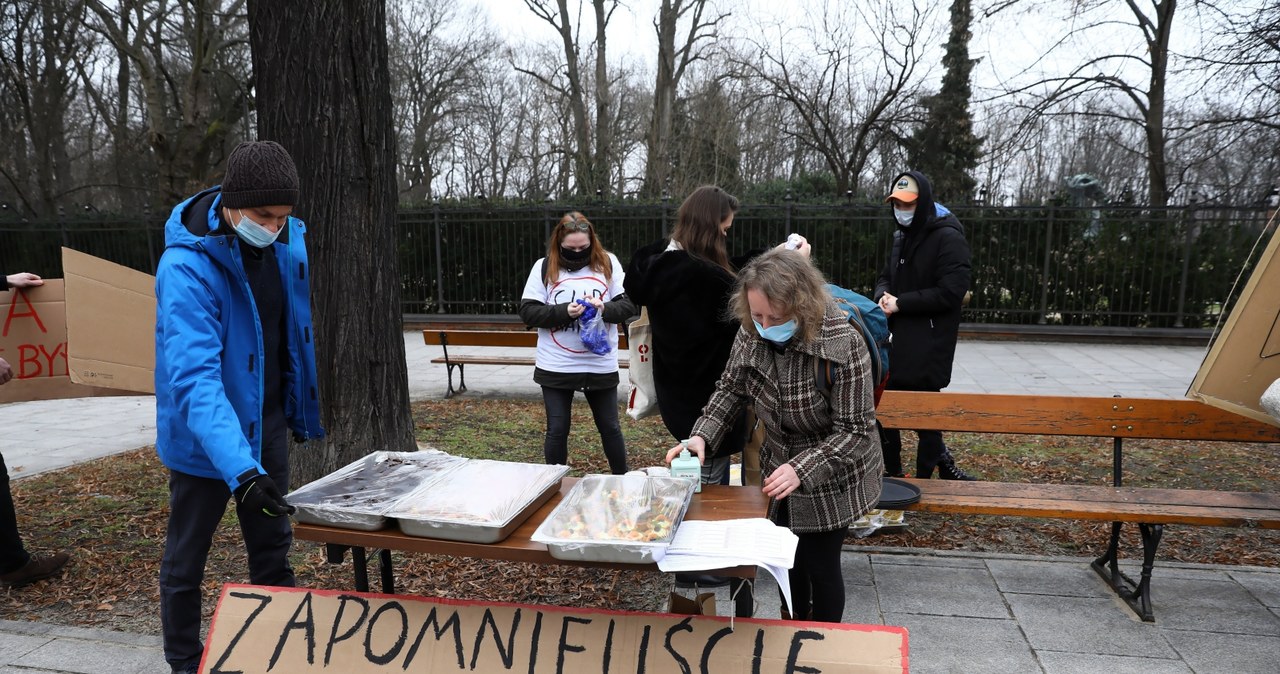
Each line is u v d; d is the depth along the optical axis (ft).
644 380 10.62
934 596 10.82
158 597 11.32
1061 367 32.30
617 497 6.89
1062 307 40.40
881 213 40.88
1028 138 53.47
